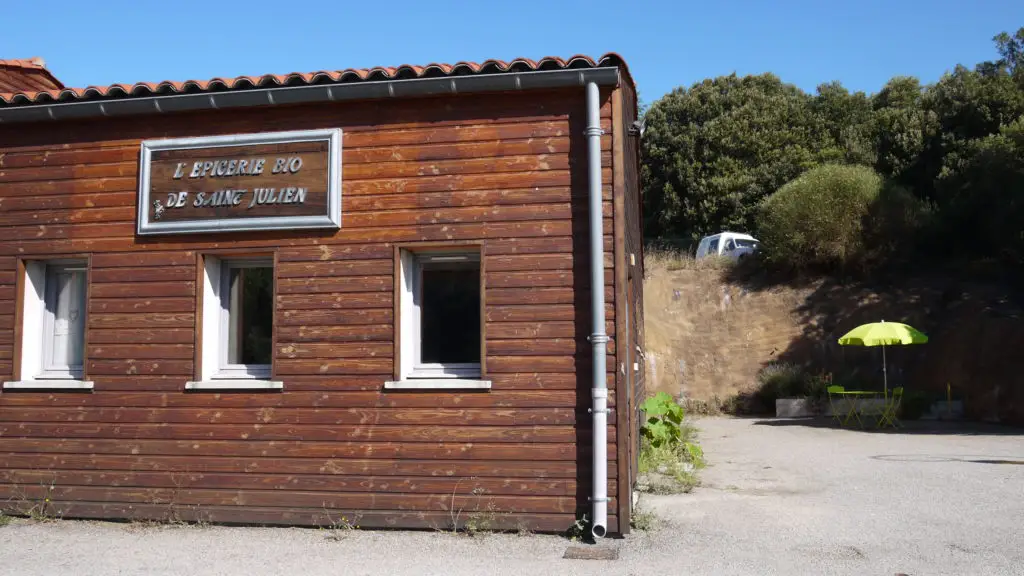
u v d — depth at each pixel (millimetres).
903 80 38438
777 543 6867
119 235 8141
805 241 23625
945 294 21812
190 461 7777
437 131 7691
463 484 7305
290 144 7848
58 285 8586
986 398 18156
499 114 7602
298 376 7676
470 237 7520
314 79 7633
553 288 7336
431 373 7688
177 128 8125
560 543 6871
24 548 6926
